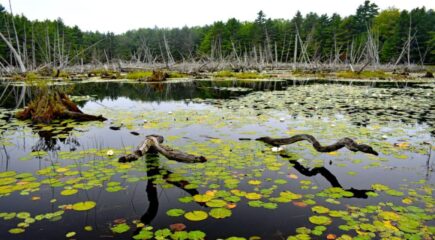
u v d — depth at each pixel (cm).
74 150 530
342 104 1033
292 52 5612
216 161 468
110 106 1048
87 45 5738
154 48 5912
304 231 284
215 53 5656
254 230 288
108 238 276
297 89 1571
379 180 403
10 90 1588
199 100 1182
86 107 1026
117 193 367
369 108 948
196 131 664
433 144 554
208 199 347
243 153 509
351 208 327
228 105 1037
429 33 4409
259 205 331
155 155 501
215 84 2000
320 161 477
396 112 873
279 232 285
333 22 5581
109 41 5978
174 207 333
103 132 660
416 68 3772
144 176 412
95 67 4028
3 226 295
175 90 1611
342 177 414
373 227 286
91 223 301
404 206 330
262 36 5641
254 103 1078
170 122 757
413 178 408
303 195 360
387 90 1484
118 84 2012
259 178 408
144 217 313
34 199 349
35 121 776
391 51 4669
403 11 4697
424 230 282
